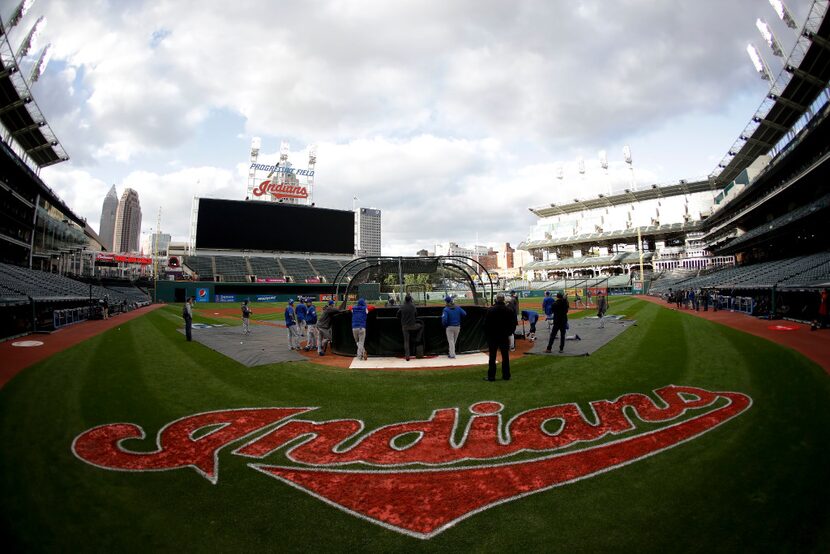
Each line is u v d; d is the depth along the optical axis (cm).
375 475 448
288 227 6344
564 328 1173
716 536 322
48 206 4028
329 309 1253
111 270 7412
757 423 559
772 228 3162
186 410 677
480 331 1261
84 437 557
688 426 562
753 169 4375
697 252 6925
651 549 310
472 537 333
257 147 6875
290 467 469
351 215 6819
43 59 3656
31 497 398
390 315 1235
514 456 489
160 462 481
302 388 817
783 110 3869
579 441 527
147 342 1505
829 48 2883
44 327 1995
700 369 905
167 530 346
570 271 8769
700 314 2395
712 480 411
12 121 3397
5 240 3003
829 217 2612
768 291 2192
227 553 316
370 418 635
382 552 316
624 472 438
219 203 5959
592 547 315
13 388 806
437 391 784
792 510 352
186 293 5428
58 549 318
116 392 783
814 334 1391
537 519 356
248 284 5759
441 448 518
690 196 7238
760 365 920
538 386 803
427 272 1569
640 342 1338
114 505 385
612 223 8044
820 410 598
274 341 1577
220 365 1061
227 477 444
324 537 336
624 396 715
